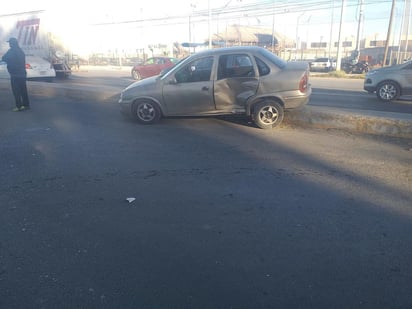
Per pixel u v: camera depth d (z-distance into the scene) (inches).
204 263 124.4
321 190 181.3
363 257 126.4
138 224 151.3
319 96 516.7
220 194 178.4
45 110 409.7
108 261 126.4
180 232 144.6
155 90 321.4
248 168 213.9
